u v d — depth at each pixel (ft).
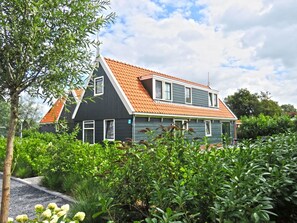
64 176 18.51
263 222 5.40
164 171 9.00
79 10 7.13
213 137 61.93
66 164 19.01
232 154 9.24
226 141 10.27
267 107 127.75
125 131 41.98
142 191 9.10
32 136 35.53
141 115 41.91
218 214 5.73
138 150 9.84
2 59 6.61
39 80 6.93
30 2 6.24
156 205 7.09
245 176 6.38
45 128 50.80
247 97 132.26
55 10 6.77
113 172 10.37
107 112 44.88
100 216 10.17
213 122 62.90
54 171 19.13
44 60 6.78
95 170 16.01
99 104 46.37
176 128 10.00
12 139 7.15
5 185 7.01
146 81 48.06
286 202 8.21
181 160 8.93
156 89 48.42
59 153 19.49
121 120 42.78
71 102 8.20
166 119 47.34
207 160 8.09
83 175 17.40
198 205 7.06
